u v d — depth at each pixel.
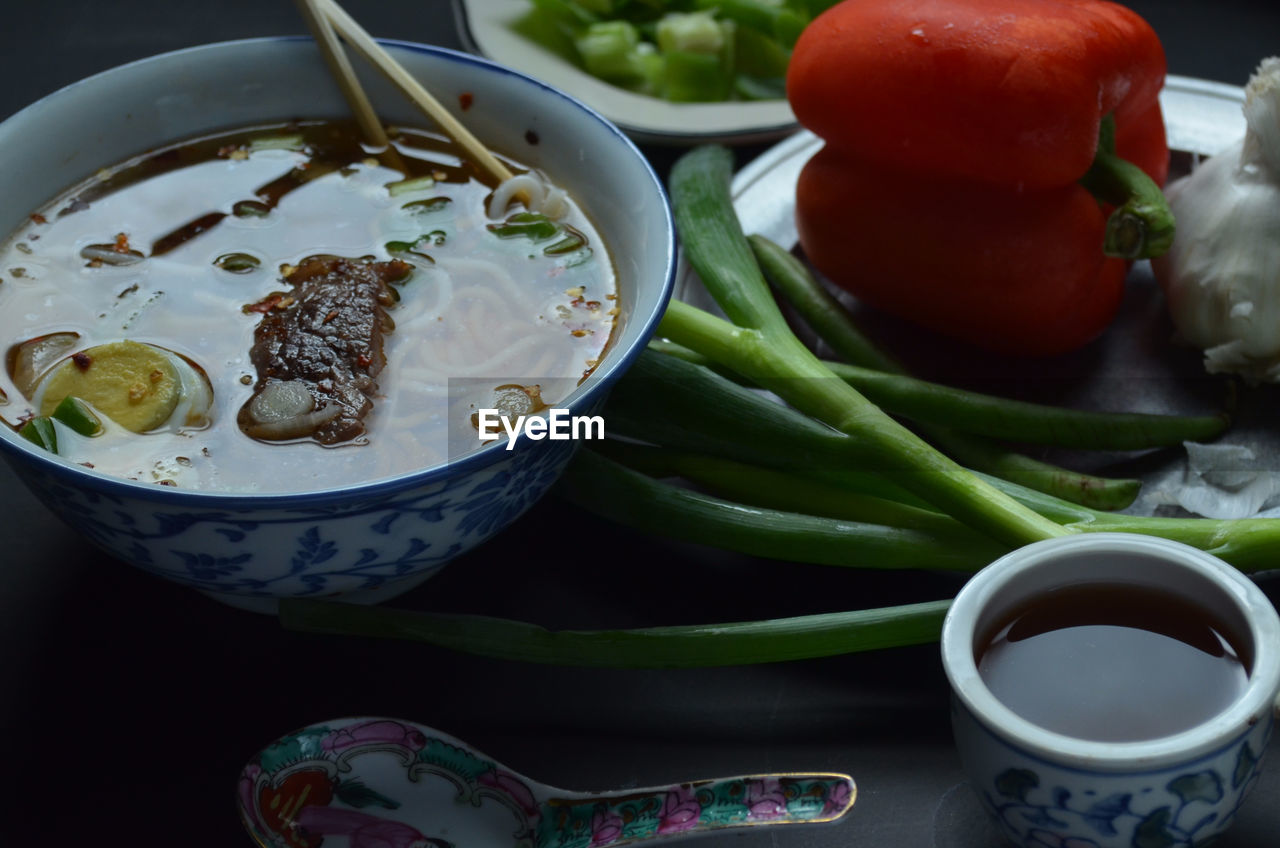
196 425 0.67
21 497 0.73
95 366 0.68
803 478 0.72
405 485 0.63
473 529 0.66
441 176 0.75
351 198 0.74
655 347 0.76
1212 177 0.76
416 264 0.72
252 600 0.69
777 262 0.78
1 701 0.68
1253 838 0.65
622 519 0.71
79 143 0.73
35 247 0.72
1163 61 0.76
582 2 0.92
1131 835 0.62
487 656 0.69
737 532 0.70
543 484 0.67
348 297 0.70
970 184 0.76
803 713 0.68
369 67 0.75
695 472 0.73
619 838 0.65
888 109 0.75
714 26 0.89
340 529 0.64
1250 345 0.75
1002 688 0.63
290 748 0.66
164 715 0.68
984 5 0.75
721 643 0.68
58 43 0.91
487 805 0.66
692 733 0.68
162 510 0.63
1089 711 0.62
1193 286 0.75
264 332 0.69
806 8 0.91
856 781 0.66
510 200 0.74
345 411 0.67
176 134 0.75
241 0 0.95
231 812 0.66
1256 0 0.94
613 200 0.72
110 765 0.67
